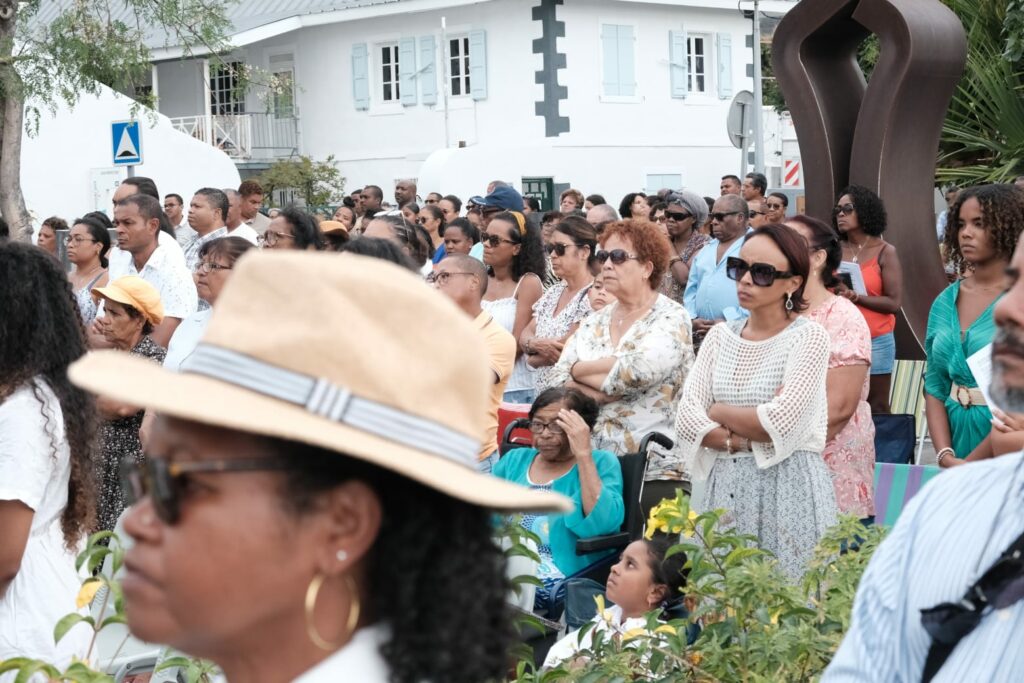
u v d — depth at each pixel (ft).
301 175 98.73
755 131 67.92
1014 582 6.77
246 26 101.45
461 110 96.94
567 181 93.04
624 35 96.17
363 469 5.43
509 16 94.12
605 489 19.43
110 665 12.95
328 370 5.18
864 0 33.40
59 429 12.28
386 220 28.14
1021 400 7.30
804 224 19.24
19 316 12.22
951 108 53.47
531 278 28.27
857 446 18.93
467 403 5.52
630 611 16.44
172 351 21.50
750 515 17.06
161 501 5.29
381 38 100.17
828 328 18.80
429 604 5.57
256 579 5.32
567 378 21.59
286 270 5.28
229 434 5.34
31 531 12.37
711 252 31.81
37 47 54.85
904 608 7.16
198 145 86.58
